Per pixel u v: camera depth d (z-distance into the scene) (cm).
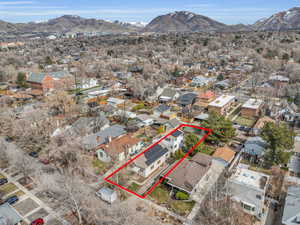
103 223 2372
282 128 3438
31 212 2561
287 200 2470
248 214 2527
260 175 3041
